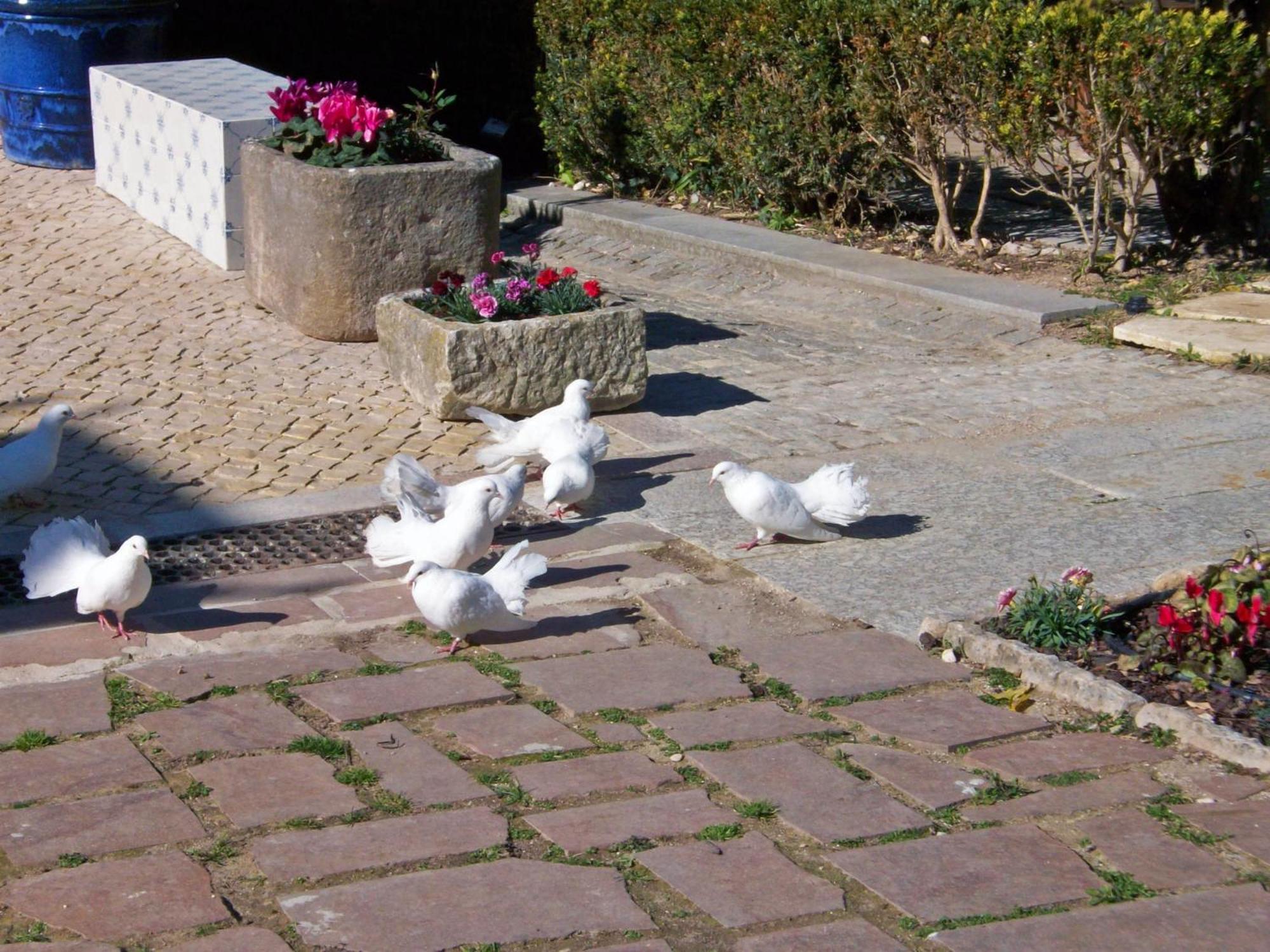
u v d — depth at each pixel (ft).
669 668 23.80
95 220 34.63
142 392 28.81
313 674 23.73
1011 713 23.26
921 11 32.91
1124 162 32.71
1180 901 21.63
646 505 26.37
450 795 22.47
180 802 22.39
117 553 23.91
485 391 27.94
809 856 22.00
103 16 36.22
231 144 32.32
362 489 26.61
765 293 33.47
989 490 26.58
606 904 21.62
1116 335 30.73
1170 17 31.17
